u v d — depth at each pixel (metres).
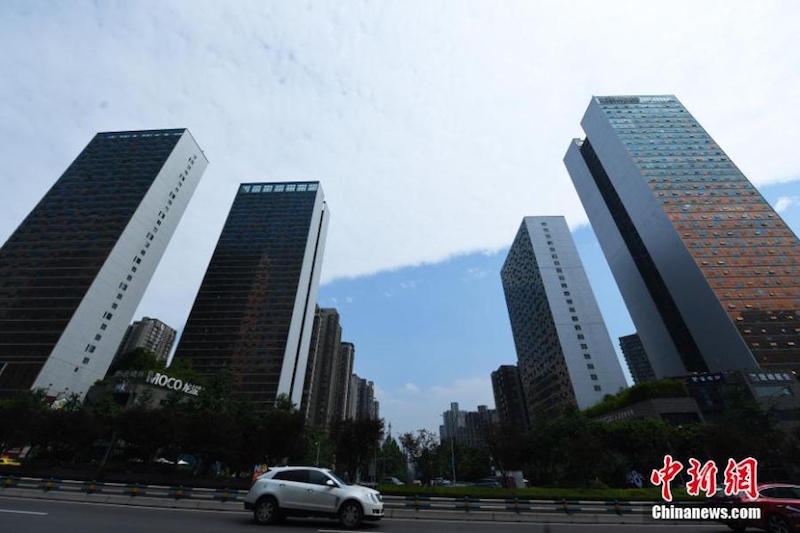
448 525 14.36
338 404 176.88
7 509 13.20
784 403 57.28
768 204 87.62
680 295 83.69
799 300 73.12
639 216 96.56
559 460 44.28
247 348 115.38
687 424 47.88
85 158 118.06
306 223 144.25
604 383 95.56
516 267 140.88
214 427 34.12
